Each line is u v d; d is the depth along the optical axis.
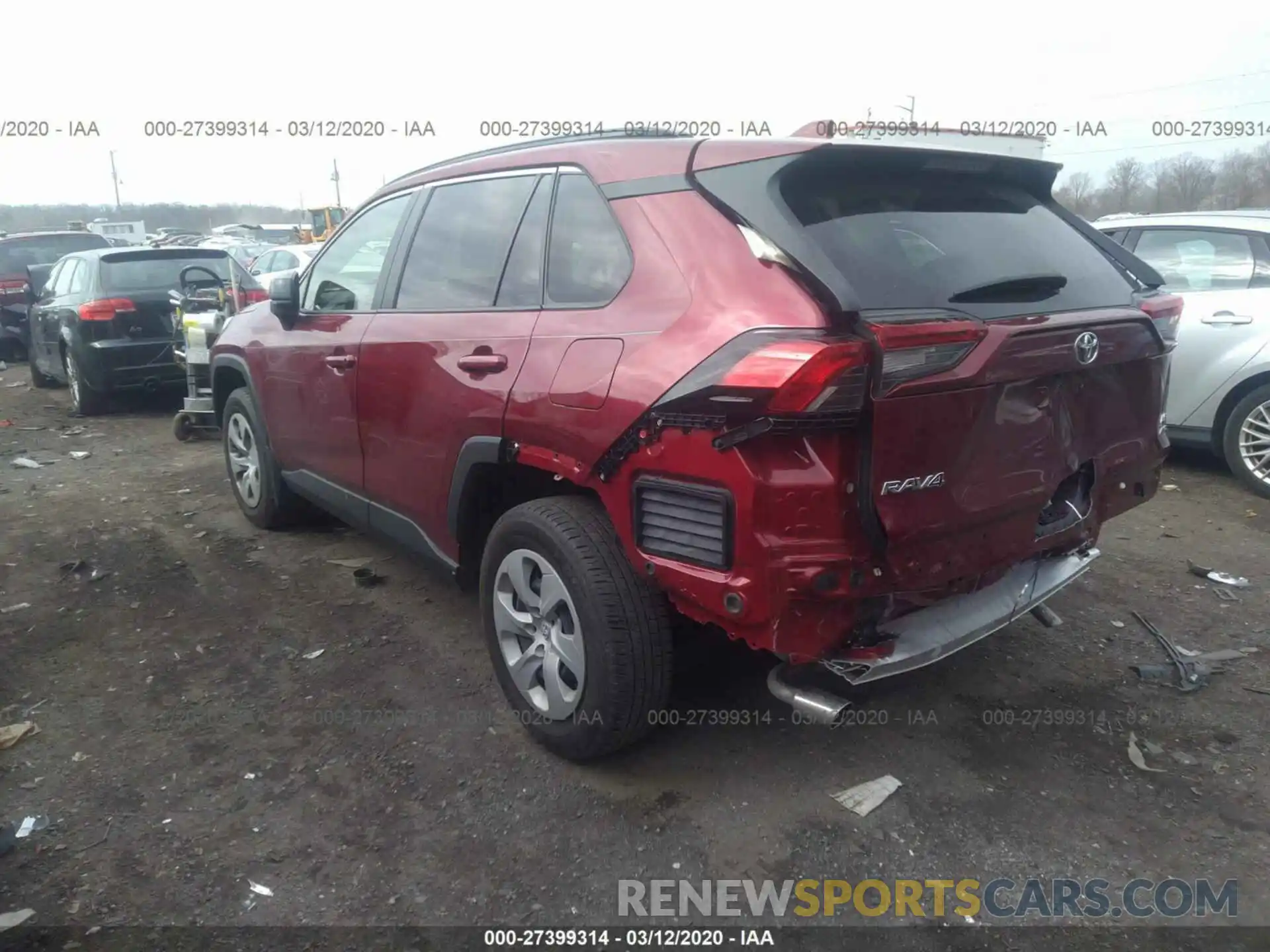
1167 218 6.31
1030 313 2.64
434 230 3.68
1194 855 2.66
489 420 3.09
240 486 5.46
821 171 2.61
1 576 4.70
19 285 12.59
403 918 2.45
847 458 2.30
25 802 2.91
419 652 3.87
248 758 3.14
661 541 2.58
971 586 2.73
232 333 5.21
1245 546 4.98
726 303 2.44
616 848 2.69
